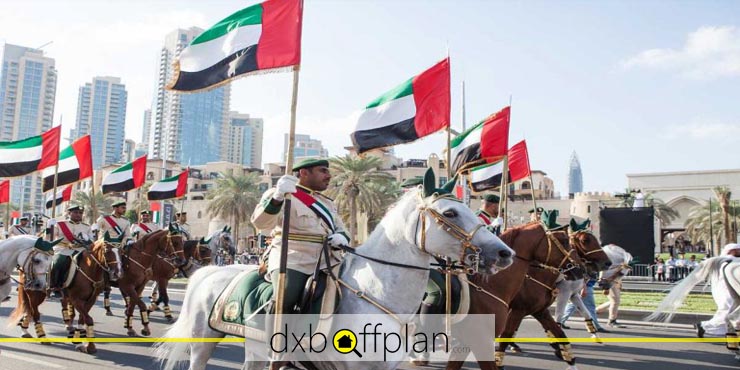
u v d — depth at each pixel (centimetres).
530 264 817
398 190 4575
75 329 1193
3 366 919
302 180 570
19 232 1809
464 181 1758
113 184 1902
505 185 1114
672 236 7044
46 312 1605
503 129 1123
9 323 1151
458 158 1186
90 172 1736
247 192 5416
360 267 521
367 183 4228
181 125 13612
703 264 1175
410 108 991
